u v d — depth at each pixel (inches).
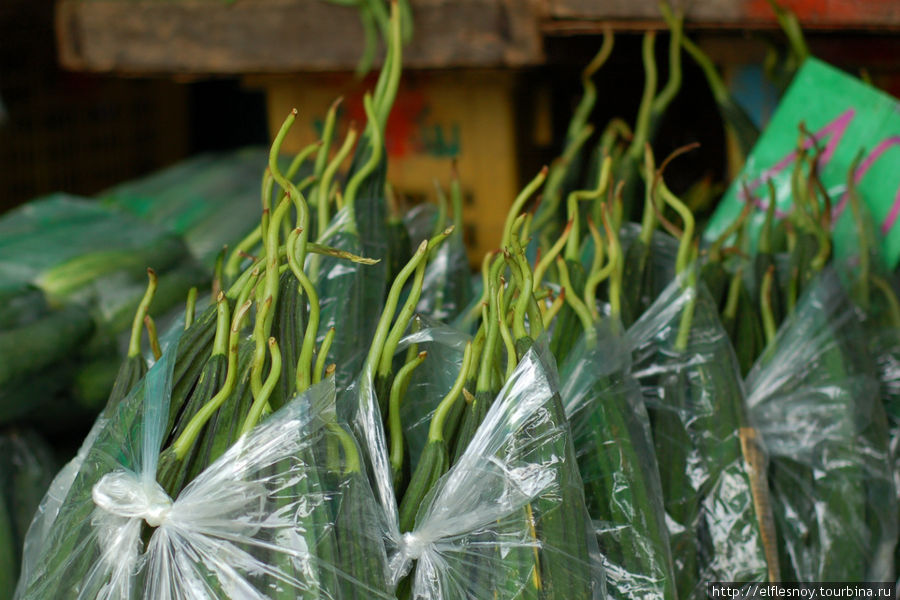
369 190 48.0
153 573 37.8
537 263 47.6
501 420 39.9
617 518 42.9
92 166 119.8
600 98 70.6
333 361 44.7
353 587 38.3
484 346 40.9
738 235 52.8
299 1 62.6
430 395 42.7
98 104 119.6
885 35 61.6
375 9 59.6
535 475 39.7
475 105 67.6
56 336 59.3
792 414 48.3
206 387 39.2
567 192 56.3
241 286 41.0
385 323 41.1
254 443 38.4
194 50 66.0
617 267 45.9
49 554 38.7
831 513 47.5
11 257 64.6
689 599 45.1
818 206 50.7
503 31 58.7
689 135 68.1
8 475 58.3
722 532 45.4
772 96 63.4
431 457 40.1
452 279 50.6
